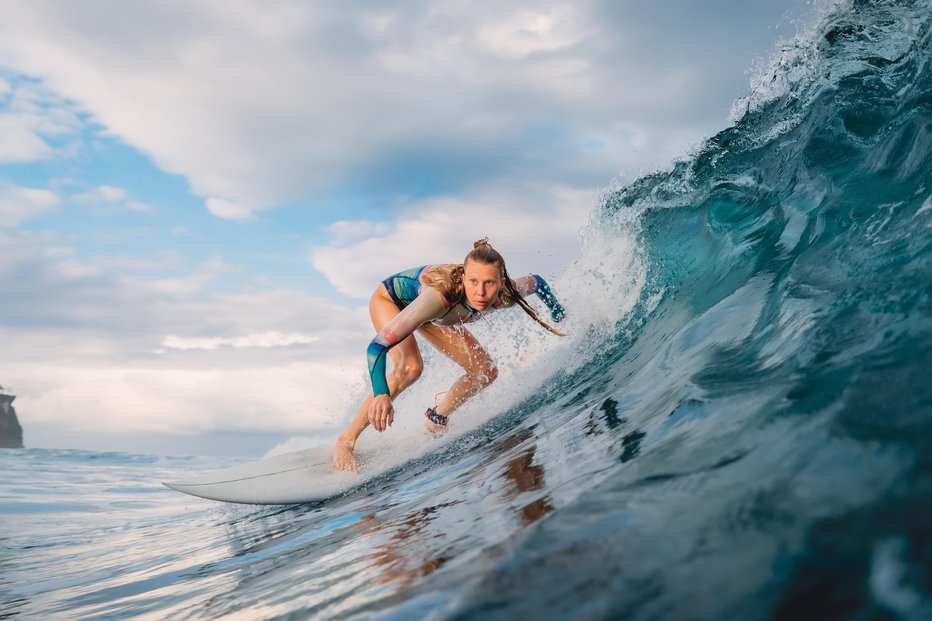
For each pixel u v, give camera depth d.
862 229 1.99
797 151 3.56
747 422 1.17
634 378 2.51
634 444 1.52
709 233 3.79
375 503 2.68
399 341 3.19
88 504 6.00
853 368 1.12
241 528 3.26
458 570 1.07
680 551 0.80
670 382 1.99
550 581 0.84
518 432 2.88
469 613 0.83
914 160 2.28
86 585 2.56
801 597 0.65
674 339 2.54
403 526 1.89
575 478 1.48
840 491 0.80
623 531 0.92
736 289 2.66
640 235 4.36
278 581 1.75
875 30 3.43
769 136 4.12
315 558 1.92
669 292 3.67
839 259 1.88
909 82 2.93
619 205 4.73
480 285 3.06
